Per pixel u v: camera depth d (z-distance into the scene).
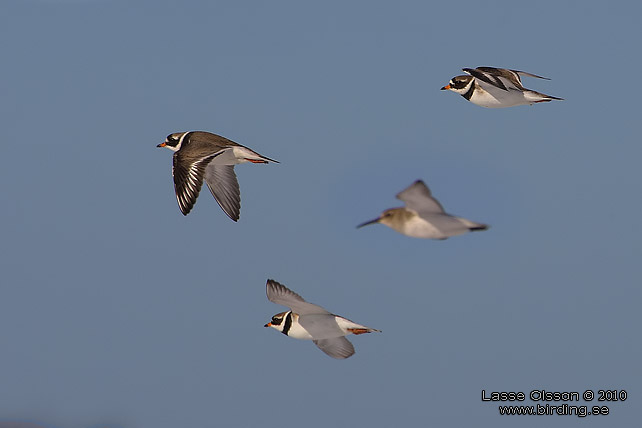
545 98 20.44
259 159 19.41
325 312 16.61
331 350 17.73
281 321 17.25
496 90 20.73
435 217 14.00
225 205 19.42
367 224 14.58
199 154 18.58
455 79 21.58
